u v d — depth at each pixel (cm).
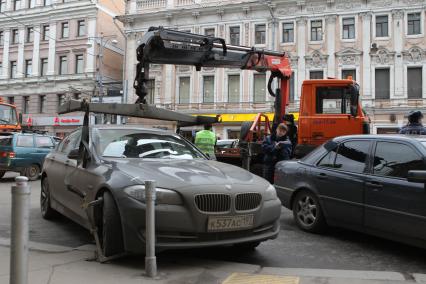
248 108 3531
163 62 992
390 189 538
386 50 3178
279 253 559
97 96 3991
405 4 3131
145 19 3862
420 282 436
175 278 433
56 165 704
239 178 506
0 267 466
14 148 1467
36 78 4509
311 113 1080
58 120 4319
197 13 3662
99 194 511
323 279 444
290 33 3441
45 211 752
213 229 454
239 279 436
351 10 3262
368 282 435
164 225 441
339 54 3284
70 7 4353
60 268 456
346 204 602
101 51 3878
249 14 3531
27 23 4606
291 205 712
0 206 901
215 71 3641
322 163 667
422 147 530
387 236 548
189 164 543
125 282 416
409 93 3142
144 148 598
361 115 1048
